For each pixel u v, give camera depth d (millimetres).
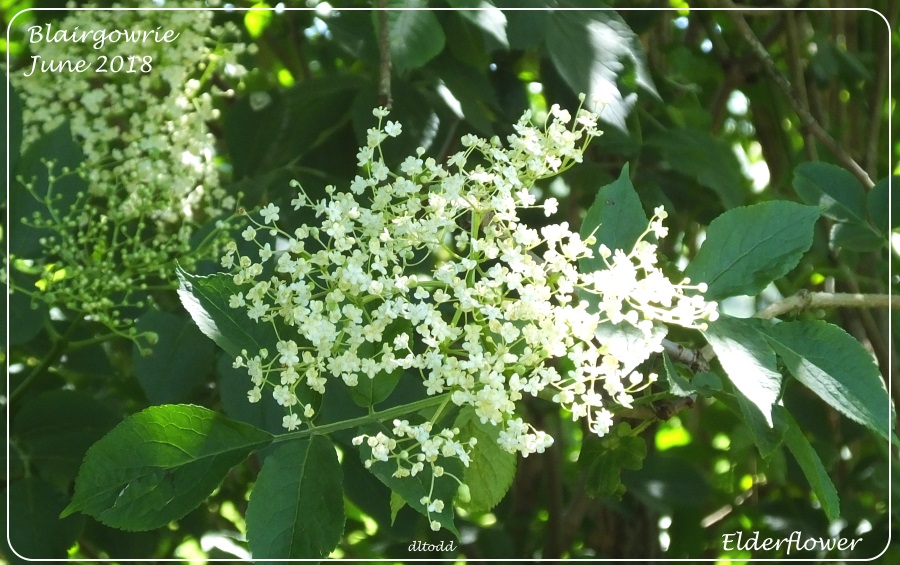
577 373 590
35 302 768
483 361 588
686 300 589
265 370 611
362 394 612
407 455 593
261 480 595
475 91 802
